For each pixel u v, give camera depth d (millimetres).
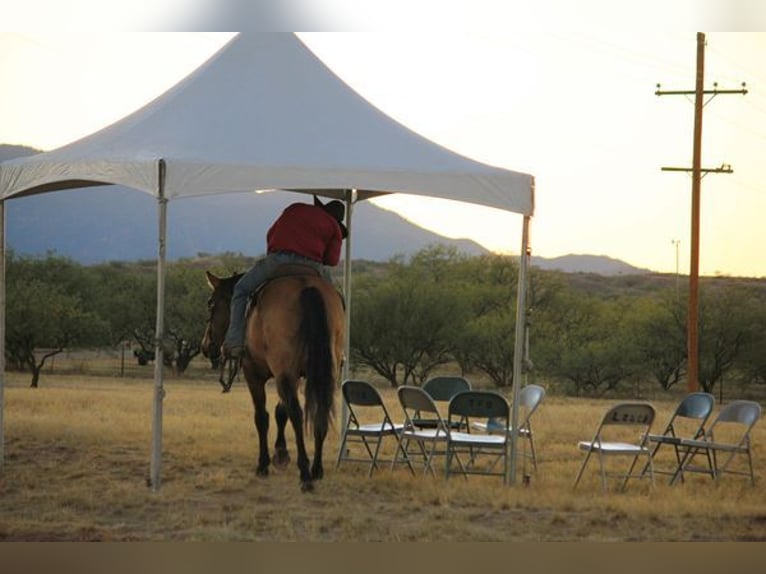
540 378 69438
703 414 17484
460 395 16516
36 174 16656
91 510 14508
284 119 16844
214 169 15289
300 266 16109
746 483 17672
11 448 20203
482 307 78688
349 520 14008
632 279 185500
